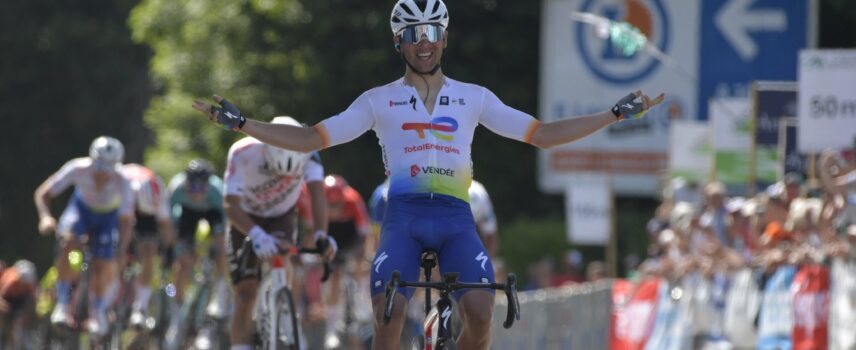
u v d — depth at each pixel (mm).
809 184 32875
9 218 95500
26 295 37250
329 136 19312
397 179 19516
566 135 19453
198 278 35625
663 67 58750
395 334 18656
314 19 72750
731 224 35969
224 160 75875
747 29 57781
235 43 76125
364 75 71875
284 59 74000
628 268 54094
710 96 58312
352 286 37344
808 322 31469
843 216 30172
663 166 58875
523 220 66000
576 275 51625
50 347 35875
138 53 97875
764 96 39406
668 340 38625
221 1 76312
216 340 34938
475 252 19219
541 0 70250
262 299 25422
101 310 32750
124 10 97062
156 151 79000
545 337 34062
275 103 73812
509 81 71438
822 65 32750
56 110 96812
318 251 24672
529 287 52531
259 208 26766
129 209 33281
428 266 19562
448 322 18281
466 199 19672
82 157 98188
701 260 37250
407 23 19531
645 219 64750
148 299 35000
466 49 70312
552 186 60312
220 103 18797
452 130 19578
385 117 19609
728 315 35312
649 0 58688
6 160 95188
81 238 32812
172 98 78062
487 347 19031
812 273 31406
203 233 39938
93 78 96562
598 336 40562
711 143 43125
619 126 59312
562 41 60281
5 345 36844
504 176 72312
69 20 94625
